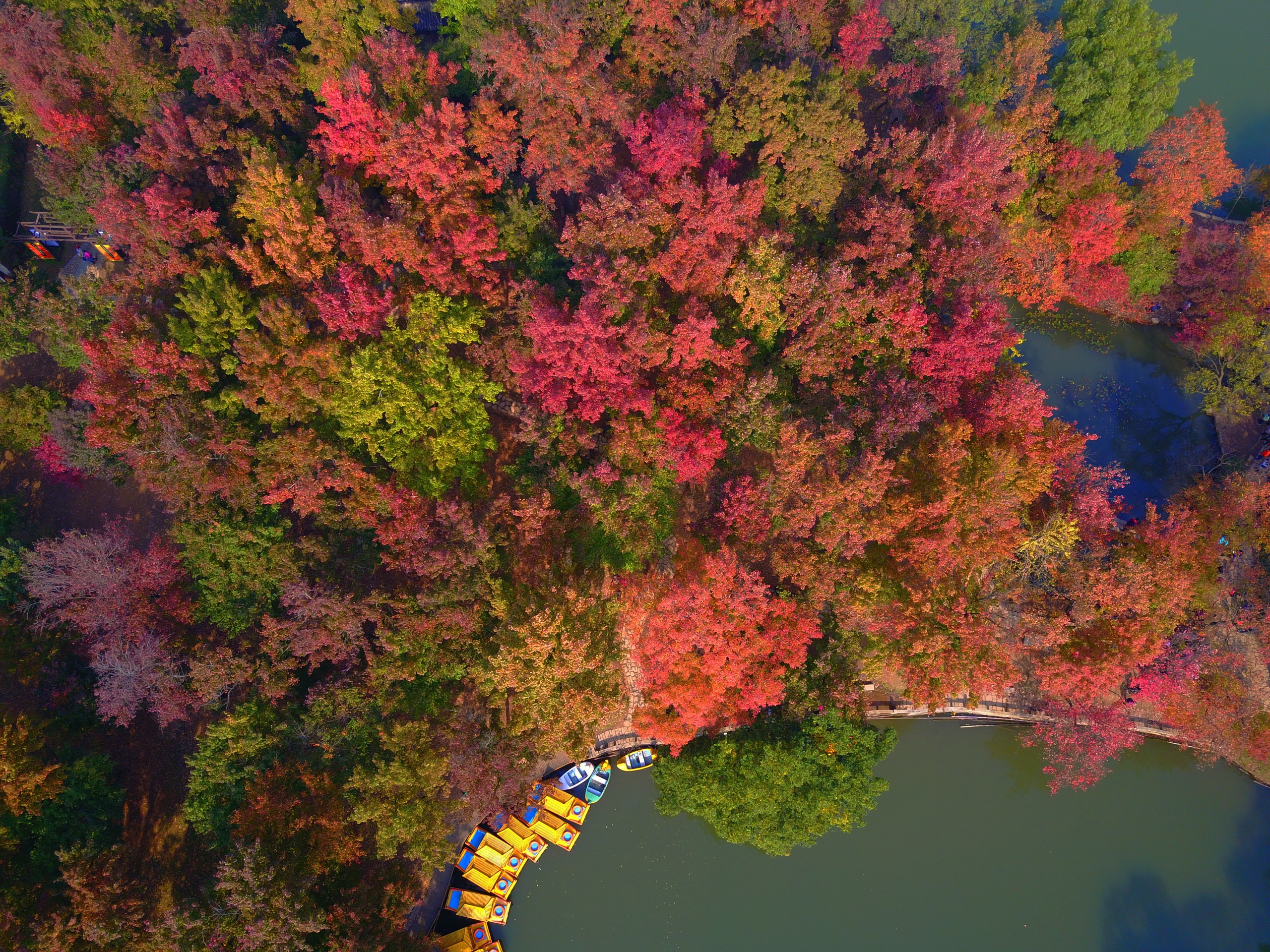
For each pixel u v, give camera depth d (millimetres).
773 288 40250
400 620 37875
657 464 42406
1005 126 48750
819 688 41312
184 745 42031
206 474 37250
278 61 42188
